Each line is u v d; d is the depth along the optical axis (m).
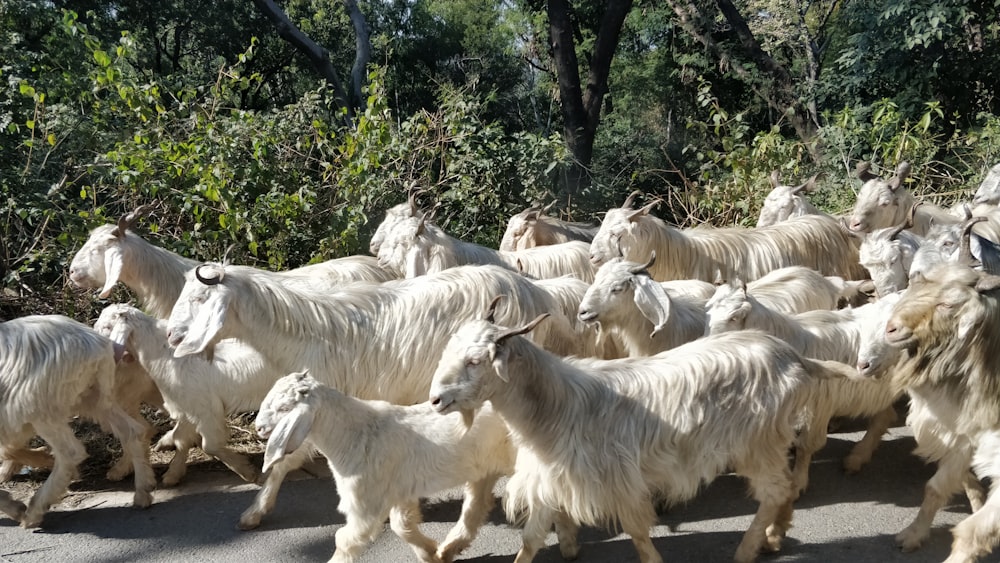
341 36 24.81
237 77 11.02
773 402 4.68
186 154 9.36
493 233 10.91
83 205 10.13
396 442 4.87
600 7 24.58
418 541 5.02
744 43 20.00
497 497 5.94
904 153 12.15
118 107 10.28
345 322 5.89
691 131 22.58
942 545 5.04
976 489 5.16
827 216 8.34
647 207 7.51
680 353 4.88
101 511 5.93
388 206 10.28
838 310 6.33
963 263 5.04
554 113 25.92
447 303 5.91
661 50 25.17
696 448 4.65
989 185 9.04
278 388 4.66
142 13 20.88
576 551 5.13
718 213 11.48
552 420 4.65
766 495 4.81
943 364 4.52
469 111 11.70
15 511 5.70
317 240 9.65
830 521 5.38
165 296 6.93
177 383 6.02
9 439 5.66
